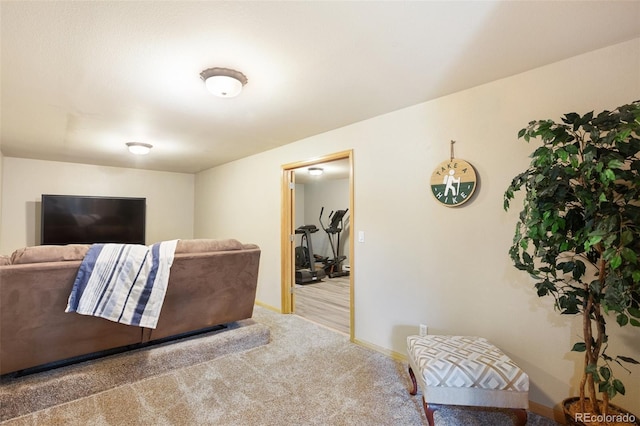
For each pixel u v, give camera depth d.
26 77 2.01
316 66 1.89
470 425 1.79
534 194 1.49
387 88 2.21
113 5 1.33
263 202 4.23
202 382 2.22
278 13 1.40
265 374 2.34
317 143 3.38
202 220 5.84
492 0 1.31
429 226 2.43
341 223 6.92
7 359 1.88
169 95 2.30
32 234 4.63
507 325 2.03
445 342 1.95
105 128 3.13
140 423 1.78
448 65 1.88
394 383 2.22
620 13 1.39
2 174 4.32
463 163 2.21
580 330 1.77
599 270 1.50
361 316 2.92
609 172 1.23
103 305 2.04
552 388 1.86
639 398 1.59
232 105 2.52
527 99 1.95
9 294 1.81
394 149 2.66
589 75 1.74
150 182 5.71
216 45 1.66
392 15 1.42
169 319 2.47
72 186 4.97
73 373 2.04
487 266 2.12
